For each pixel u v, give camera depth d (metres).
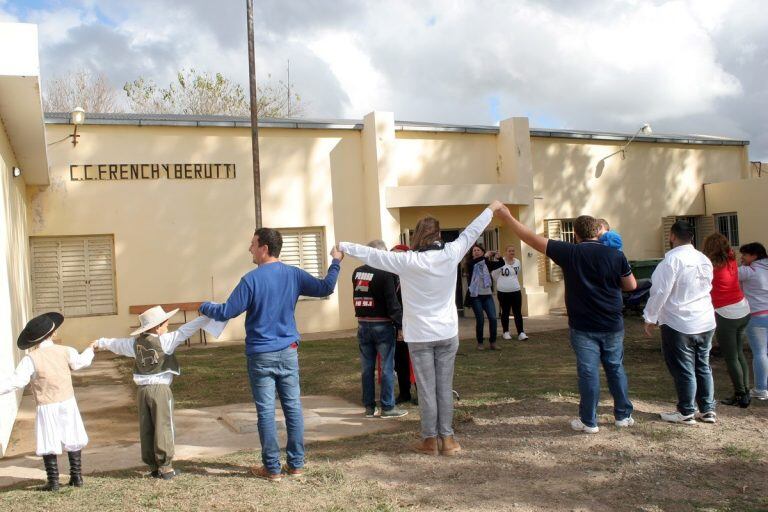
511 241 17.73
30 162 11.32
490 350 11.64
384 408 7.16
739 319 6.72
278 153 15.60
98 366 12.06
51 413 5.00
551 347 11.81
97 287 14.26
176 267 14.69
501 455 5.60
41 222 13.71
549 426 6.30
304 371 10.30
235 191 15.19
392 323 7.11
